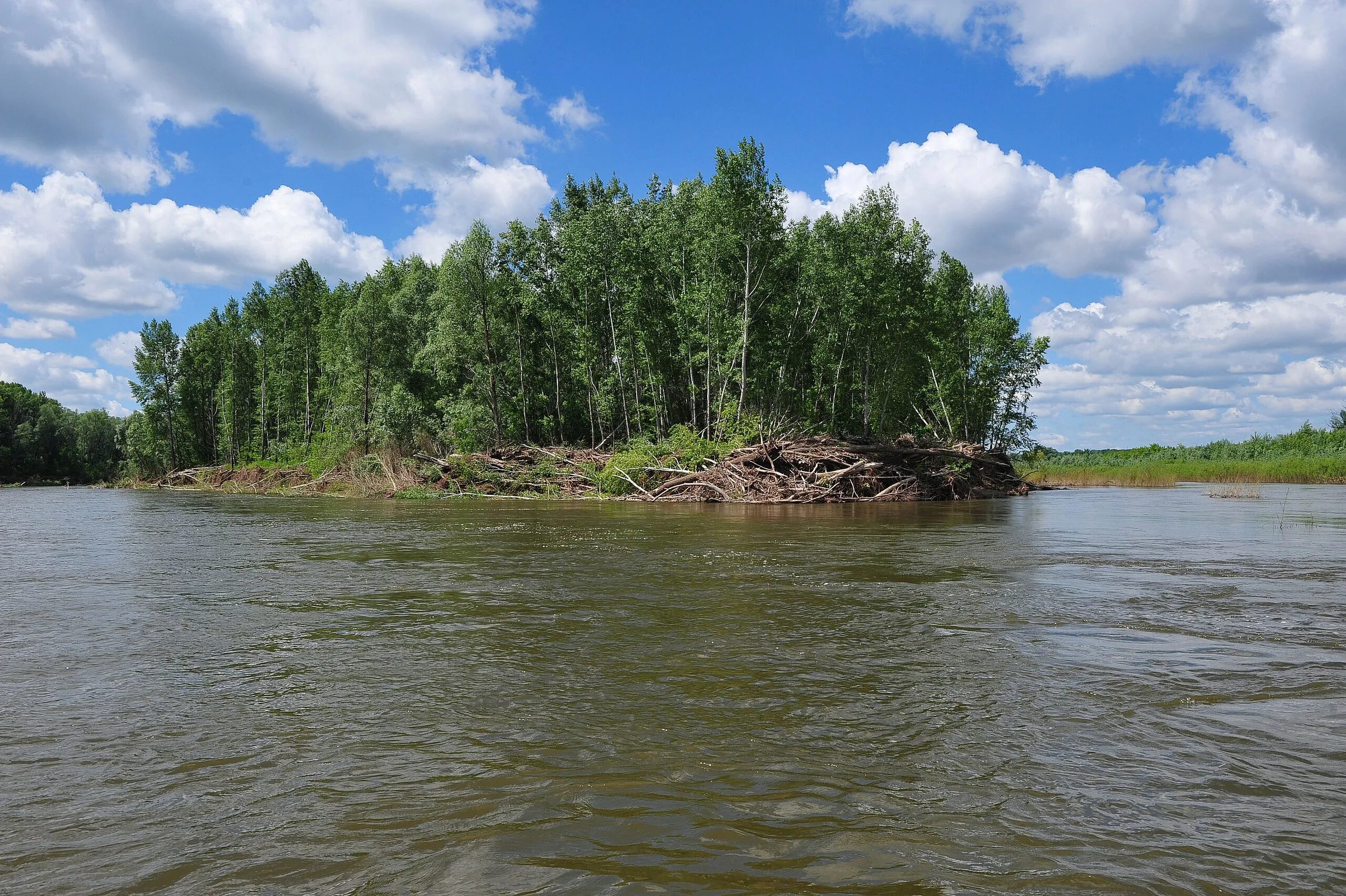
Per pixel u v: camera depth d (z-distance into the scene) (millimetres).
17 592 9219
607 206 41406
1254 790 3469
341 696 4984
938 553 12617
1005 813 3254
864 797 3420
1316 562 11477
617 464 32094
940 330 44250
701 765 3799
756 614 7535
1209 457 71062
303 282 67125
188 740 4211
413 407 41125
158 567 11539
